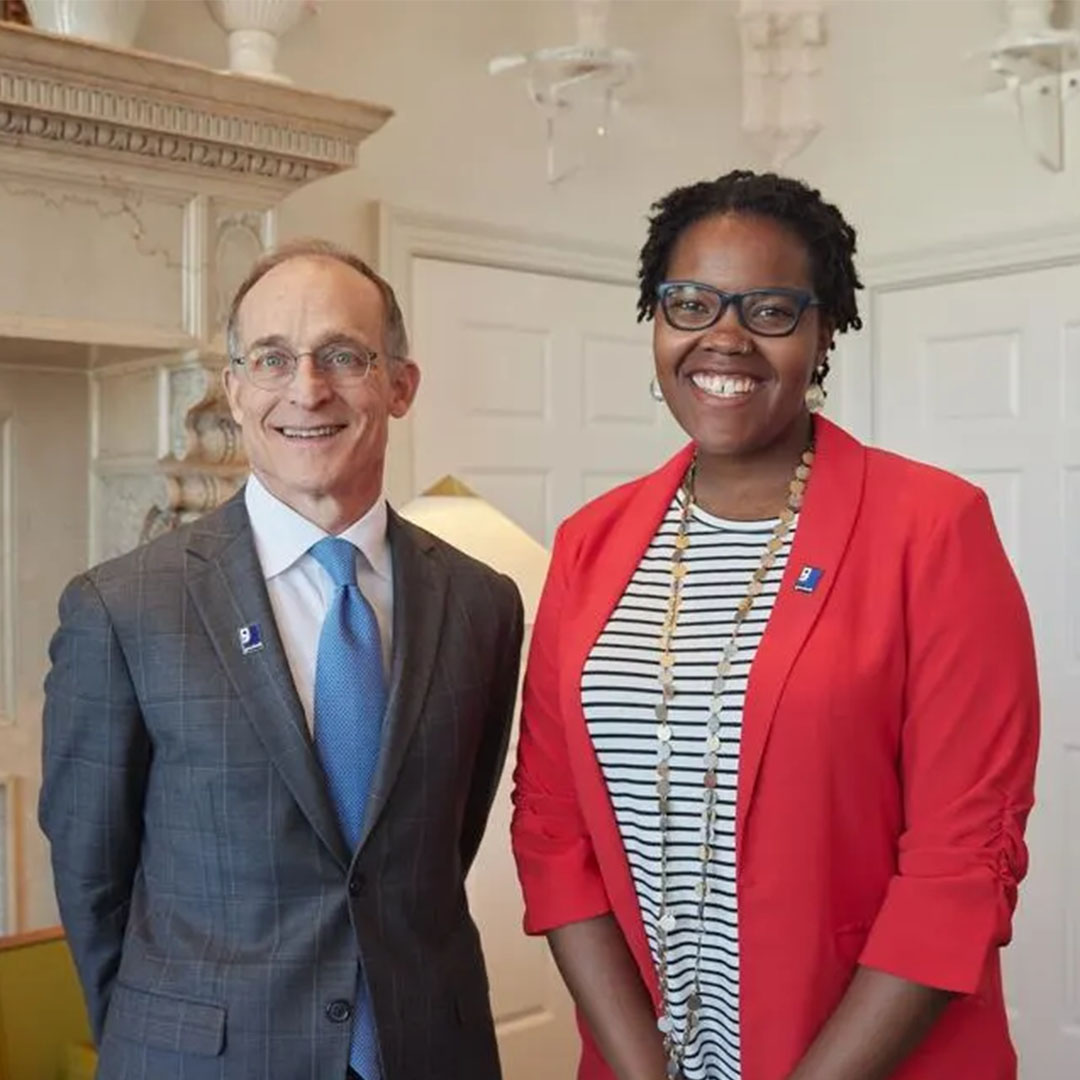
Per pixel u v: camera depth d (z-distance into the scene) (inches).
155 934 59.6
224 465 97.7
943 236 138.9
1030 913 136.3
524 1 131.6
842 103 146.3
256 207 97.7
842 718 54.9
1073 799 133.4
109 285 90.1
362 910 58.5
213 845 58.4
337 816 59.1
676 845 58.3
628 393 143.9
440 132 125.8
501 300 131.8
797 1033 55.5
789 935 55.4
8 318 85.1
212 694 58.6
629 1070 58.9
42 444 101.3
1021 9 126.0
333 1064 57.1
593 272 138.7
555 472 137.3
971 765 54.9
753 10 145.0
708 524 61.6
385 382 63.2
